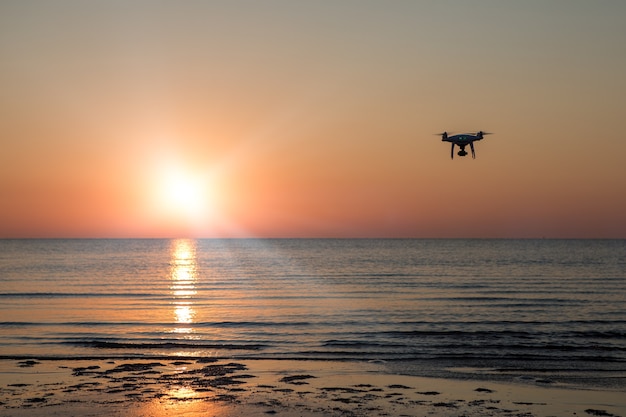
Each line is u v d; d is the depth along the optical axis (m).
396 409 20.34
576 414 19.81
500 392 22.38
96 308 45.44
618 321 38.41
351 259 122.56
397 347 30.39
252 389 22.77
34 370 25.58
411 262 109.06
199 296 53.81
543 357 28.11
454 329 35.72
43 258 129.62
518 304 47.12
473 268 90.94
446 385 23.36
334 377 24.59
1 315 41.53
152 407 20.55
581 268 89.69
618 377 24.50
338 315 41.44
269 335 33.84
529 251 168.12
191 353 29.19
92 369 25.77
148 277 76.38
